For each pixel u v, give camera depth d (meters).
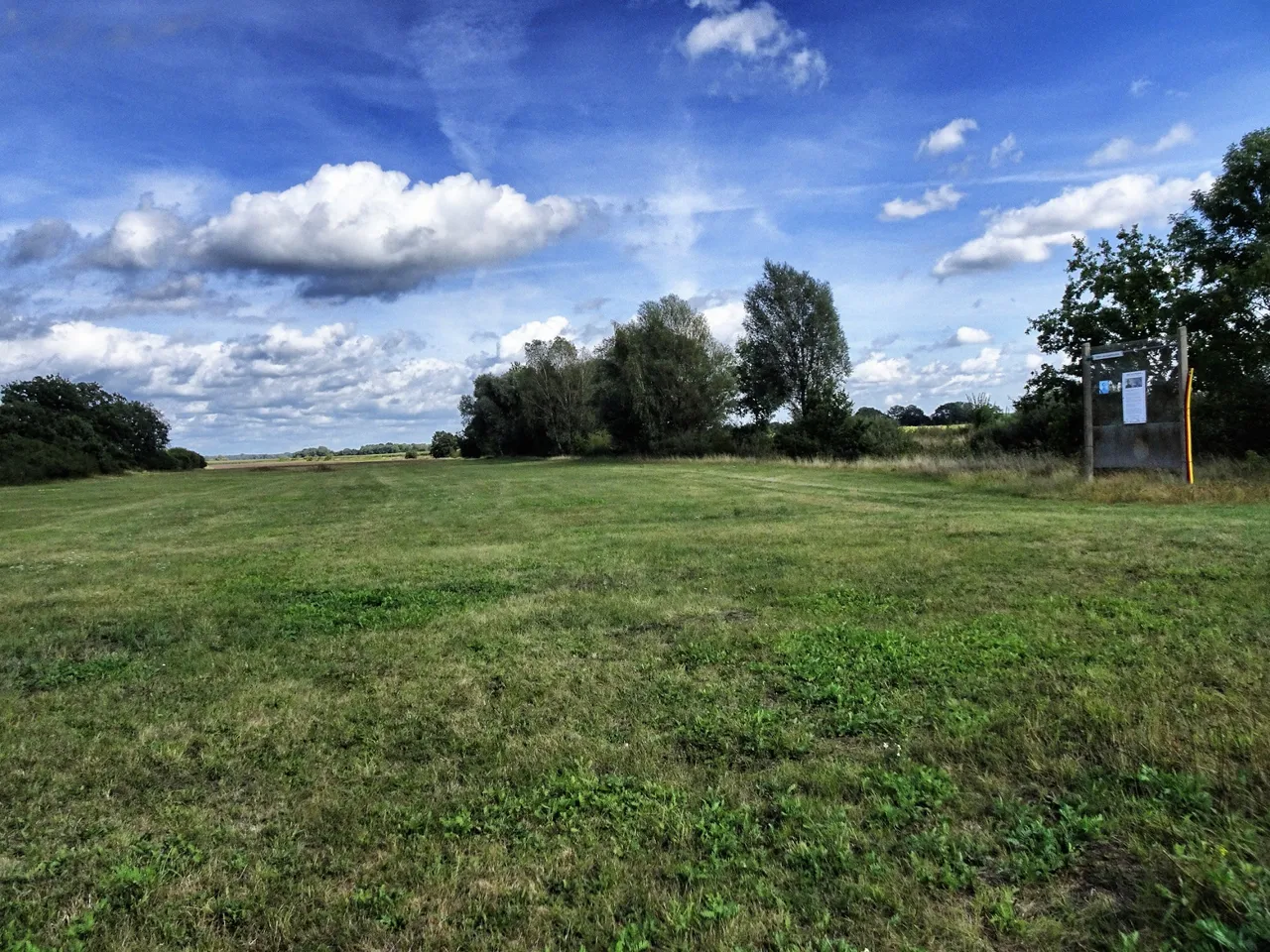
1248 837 3.08
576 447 77.25
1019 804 3.53
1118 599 6.89
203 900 3.19
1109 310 25.31
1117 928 2.69
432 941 2.85
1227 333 21.88
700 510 18.09
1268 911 2.63
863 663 5.58
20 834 3.82
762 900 2.97
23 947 2.91
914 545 10.52
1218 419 21.20
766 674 5.56
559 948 2.79
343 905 3.10
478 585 9.59
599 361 70.44
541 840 3.51
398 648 6.84
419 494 29.80
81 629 8.09
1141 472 17.14
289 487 41.94
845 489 22.89
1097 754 3.92
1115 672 5.01
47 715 5.48
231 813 3.95
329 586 10.05
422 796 4.02
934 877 3.04
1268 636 5.57
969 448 33.28
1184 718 4.19
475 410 106.38
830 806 3.62
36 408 71.12
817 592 8.07
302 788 4.18
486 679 5.82
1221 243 22.89
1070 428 27.16
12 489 49.62
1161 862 3.02
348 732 4.93
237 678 6.19
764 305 57.66
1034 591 7.48
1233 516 11.87
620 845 3.44
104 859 3.54
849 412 42.00
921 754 4.12
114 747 4.83
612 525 15.93
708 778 4.03
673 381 59.66
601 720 4.88
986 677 5.12
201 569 12.22
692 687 5.37
